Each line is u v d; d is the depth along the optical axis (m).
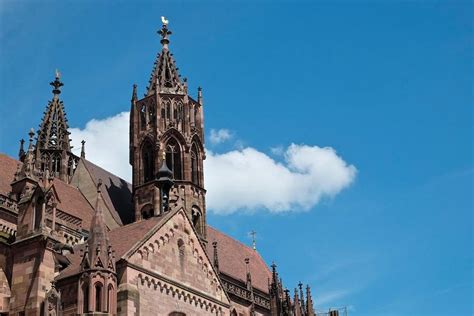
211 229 123.50
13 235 74.69
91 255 63.75
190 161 111.81
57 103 138.62
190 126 113.81
